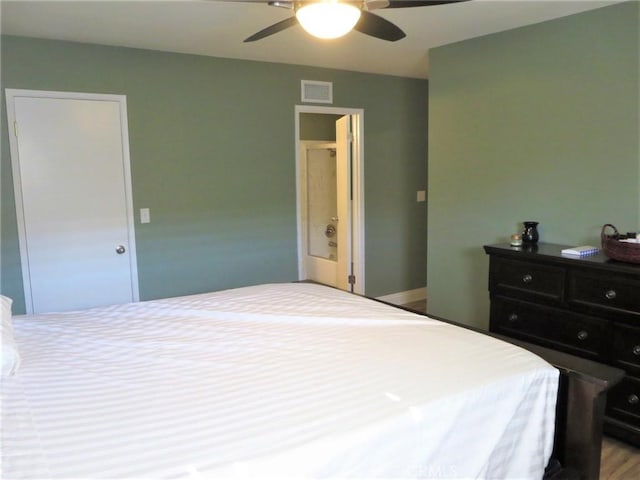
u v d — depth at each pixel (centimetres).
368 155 500
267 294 269
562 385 175
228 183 422
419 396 147
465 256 391
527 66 334
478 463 149
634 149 287
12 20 301
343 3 193
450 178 395
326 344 191
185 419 136
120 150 374
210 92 406
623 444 263
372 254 516
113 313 241
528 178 342
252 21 310
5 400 150
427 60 432
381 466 131
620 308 255
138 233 387
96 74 360
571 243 322
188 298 267
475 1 283
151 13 292
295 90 448
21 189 344
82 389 157
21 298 350
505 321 317
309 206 585
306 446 123
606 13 292
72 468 114
